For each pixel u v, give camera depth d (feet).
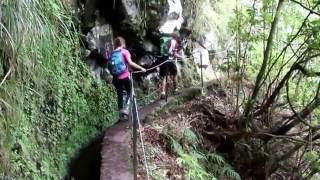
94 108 28.45
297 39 25.63
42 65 13.97
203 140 26.53
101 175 17.39
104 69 31.01
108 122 29.76
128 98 25.77
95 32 30.04
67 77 23.58
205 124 28.14
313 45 21.80
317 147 25.84
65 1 21.58
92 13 29.68
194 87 33.91
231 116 27.94
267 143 25.84
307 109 22.77
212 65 42.11
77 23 27.55
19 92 12.77
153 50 35.09
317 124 23.75
